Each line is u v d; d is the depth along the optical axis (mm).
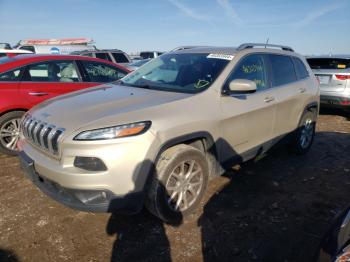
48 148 2703
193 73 3564
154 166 2689
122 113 2688
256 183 3973
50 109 3043
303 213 3307
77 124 2592
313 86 5012
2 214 3121
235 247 2732
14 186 3713
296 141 4805
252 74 3824
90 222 3031
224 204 3430
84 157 2486
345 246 1623
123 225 3000
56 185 2660
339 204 3520
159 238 2822
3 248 2635
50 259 2533
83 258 2555
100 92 3504
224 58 3652
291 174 4297
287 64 4574
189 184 3059
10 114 4539
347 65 7414
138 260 2549
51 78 4973
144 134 2594
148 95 3191
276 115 4105
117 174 2496
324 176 4270
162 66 3959
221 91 3332
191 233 2904
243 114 3488
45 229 2904
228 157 3459
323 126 7195
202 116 3039
